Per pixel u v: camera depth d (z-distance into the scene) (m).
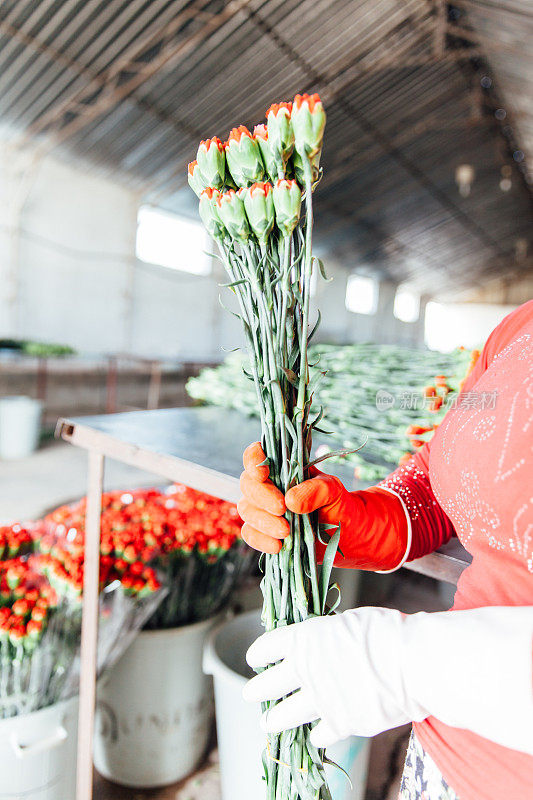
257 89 6.39
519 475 0.45
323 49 6.02
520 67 7.12
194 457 0.99
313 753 0.59
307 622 0.54
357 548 0.63
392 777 1.46
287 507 0.55
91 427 1.20
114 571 1.29
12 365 6.59
